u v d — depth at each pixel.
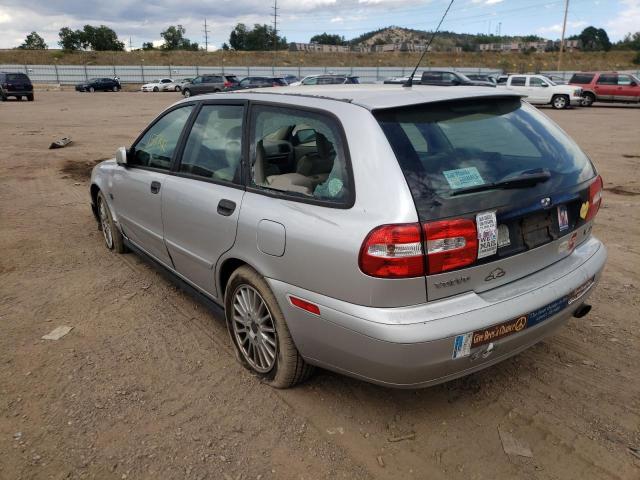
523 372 3.28
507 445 2.67
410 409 2.95
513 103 3.24
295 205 2.75
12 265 5.13
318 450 2.65
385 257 2.32
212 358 3.48
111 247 5.52
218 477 2.48
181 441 2.71
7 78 31.64
